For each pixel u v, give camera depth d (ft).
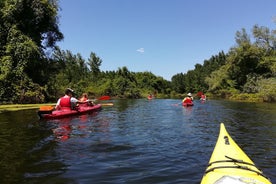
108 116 53.21
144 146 27.66
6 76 85.76
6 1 96.89
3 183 17.58
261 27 161.38
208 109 75.20
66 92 50.96
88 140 30.04
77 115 51.88
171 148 26.91
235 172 15.11
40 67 103.14
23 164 21.36
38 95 92.38
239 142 29.89
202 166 21.21
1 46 94.27
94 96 171.94
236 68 169.17
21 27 99.25
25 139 30.09
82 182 17.83
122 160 22.65
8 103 87.15
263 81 141.69
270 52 162.09
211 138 32.04
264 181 14.11
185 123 45.27
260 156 24.27
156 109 75.15
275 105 93.35
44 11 102.42
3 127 37.86
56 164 21.38
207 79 202.49
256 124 43.91
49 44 111.96
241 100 134.10
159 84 265.34
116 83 192.34
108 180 18.19
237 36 167.12
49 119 45.65
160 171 20.01
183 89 262.88
